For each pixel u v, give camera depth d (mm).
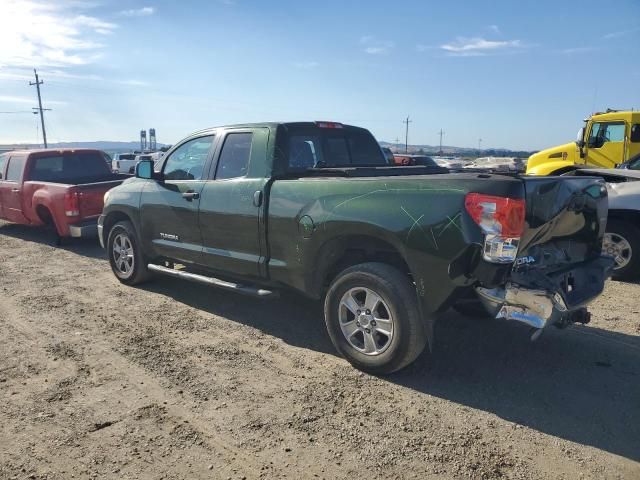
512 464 3090
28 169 10398
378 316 4191
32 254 9188
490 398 3895
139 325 5426
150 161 6137
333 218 4301
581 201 4254
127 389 4004
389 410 3707
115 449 3225
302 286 4691
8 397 3863
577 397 3914
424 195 3883
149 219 6246
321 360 4562
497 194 3586
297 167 5191
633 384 4125
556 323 4105
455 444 3291
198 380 4168
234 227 5164
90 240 10562
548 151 15047
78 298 6391
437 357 4617
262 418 3590
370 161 6164
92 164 11469
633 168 8695
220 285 5387
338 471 3023
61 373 4273
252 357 4625
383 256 4453
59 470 3012
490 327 5332
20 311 5875
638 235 7055
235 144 5430
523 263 3936
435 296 3844
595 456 3174
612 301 6281
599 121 13867
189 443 3293
